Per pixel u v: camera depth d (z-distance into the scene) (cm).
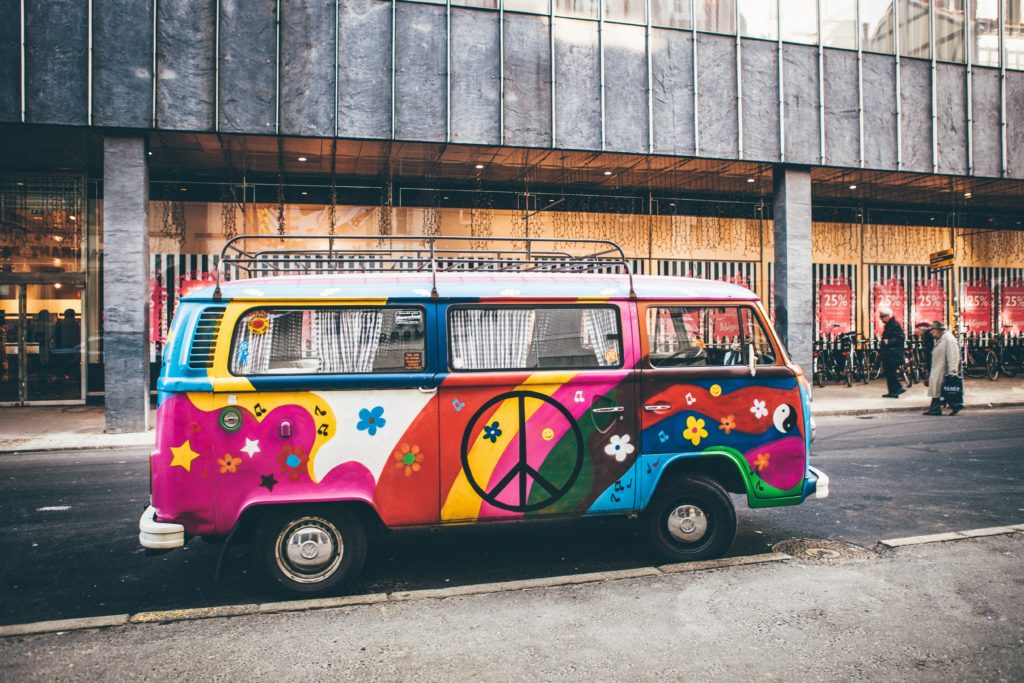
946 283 2031
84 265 1510
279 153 1309
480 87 1232
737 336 514
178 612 416
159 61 1130
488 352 469
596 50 1286
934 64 1485
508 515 466
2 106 1091
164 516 427
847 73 1431
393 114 1195
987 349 1972
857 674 332
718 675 333
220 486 430
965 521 599
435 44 1215
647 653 357
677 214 1762
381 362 454
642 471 487
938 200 1889
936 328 1345
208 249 1494
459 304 468
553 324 482
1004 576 461
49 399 1512
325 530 446
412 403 453
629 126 1303
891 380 1535
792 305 1422
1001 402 1440
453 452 457
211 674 341
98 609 432
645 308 498
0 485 777
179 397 430
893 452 925
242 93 1152
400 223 1564
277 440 437
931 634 375
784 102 1393
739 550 528
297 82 1169
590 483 479
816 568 481
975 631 378
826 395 1596
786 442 514
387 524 448
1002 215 2084
